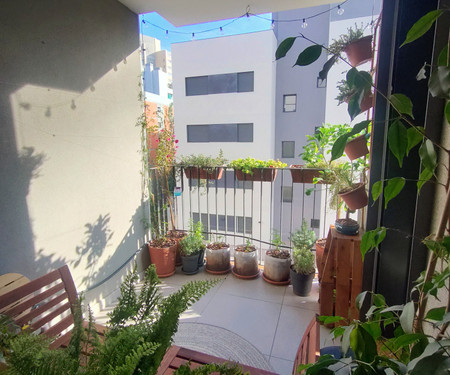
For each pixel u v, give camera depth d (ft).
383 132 6.11
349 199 6.92
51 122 6.49
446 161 4.33
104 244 8.20
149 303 2.71
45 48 6.26
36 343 2.08
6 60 5.52
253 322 7.75
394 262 6.07
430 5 5.23
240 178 10.69
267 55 25.38
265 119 26.43
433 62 4.56
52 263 6.63
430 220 4.98
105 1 7.82
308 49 2.46
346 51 6.37
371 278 6.86
